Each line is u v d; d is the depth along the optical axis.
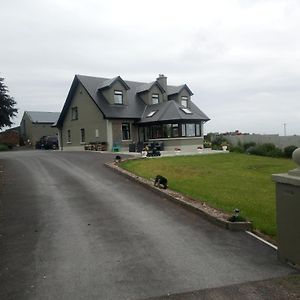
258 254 6.38
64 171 18.08
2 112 29.22
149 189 12.84
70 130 40.25
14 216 9.34
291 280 5.21
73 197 11.63
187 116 32.88
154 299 4.75
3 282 5.38
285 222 5.88
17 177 16.27
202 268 5.75
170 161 22.12
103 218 8.98
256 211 9.38
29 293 4.99
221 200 10.66
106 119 33.38
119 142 34.00
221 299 4.69
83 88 36.88
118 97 35.19
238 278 5.34
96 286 5.16
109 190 12.78
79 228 8.13
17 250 6.77
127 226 8.25
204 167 19.44
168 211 9.72
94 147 34.50
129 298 4.79
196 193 11.77
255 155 29.30
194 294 4.85
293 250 5.72
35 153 32.38
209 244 6.95
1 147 50.12
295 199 5.62
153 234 7.62
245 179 15.08
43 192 12.55
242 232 7.75
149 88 36.47
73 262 6.10
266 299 4.65
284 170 18.66
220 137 38.00
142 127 35.59
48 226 8.34
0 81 30.75
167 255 6.36
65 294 4.94
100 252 6.56
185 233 7.70
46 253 6.56
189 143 33.38
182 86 38.16
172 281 5.28
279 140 31.88
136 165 19.61
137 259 6.18
